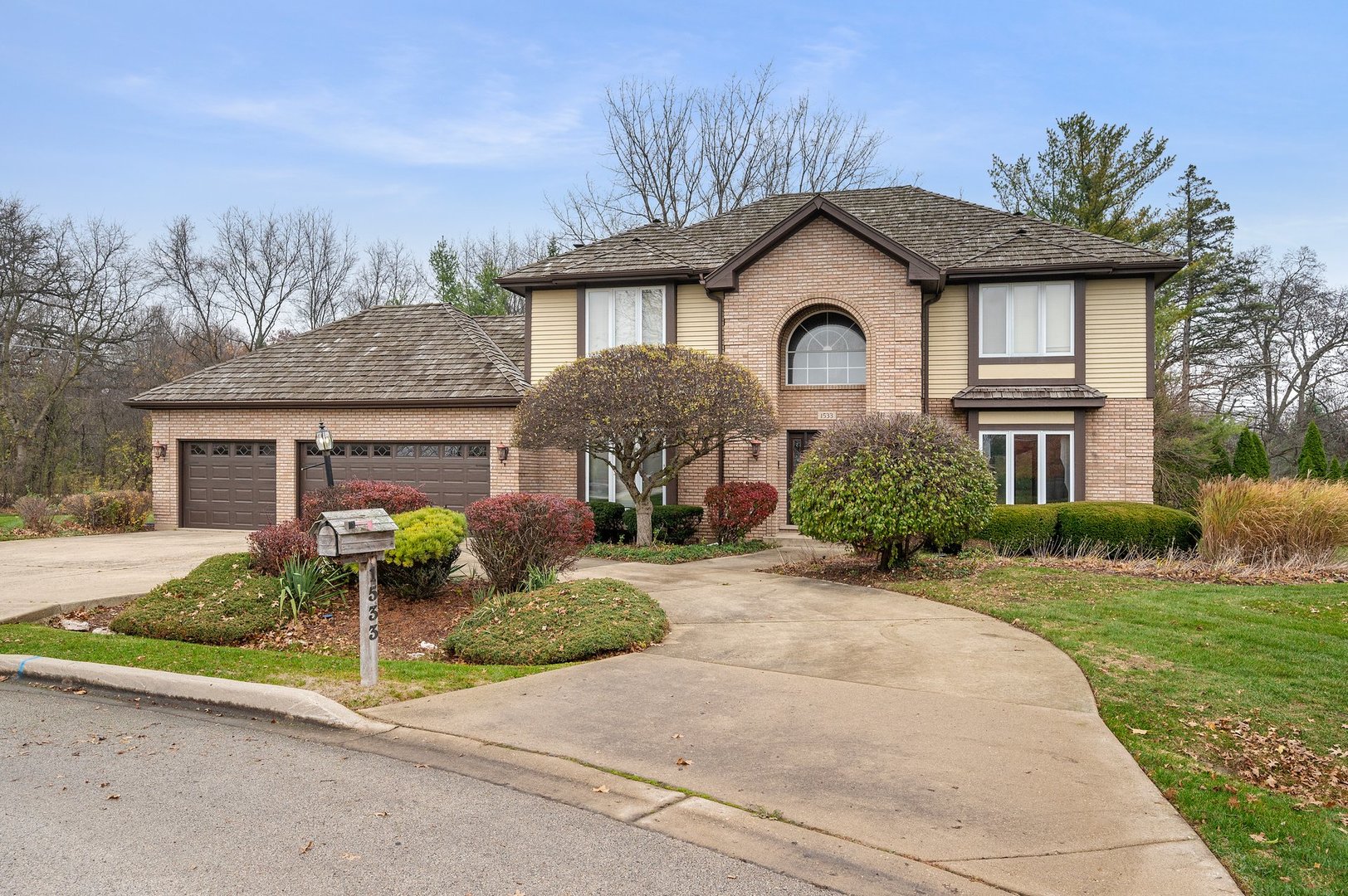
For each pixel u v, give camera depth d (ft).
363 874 12.96
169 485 71.41
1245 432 86.43
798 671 24.62
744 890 12.42
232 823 14.80
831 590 38.22
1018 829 14.38
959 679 23.58
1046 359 59.41
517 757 17.88
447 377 67.15
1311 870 13.14
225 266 138.72
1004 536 48.88
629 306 65.36
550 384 52.44
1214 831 14.40
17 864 13.30
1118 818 14.84
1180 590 35.99
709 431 51.52
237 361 74.49
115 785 16.60
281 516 68.95
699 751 18.12
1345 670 23.84
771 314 61.52
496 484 64.39
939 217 69.05
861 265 59.88
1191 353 129.70
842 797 15.67
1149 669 24.16
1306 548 43.60
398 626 31.45
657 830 14.43
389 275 153.69
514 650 26.40
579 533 38.83
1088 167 100.12
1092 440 58.90
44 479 109.40
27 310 105.91
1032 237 62.18
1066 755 17.83
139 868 13.16
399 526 33.37
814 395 62.95
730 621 31.83
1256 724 19.93
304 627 30.68
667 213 119.55
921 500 39.06
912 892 12.37
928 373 61.52
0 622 30.91
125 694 23.15
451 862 13.33
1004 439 59.47
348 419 67.56
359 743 18.89
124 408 121.90
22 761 17.99
